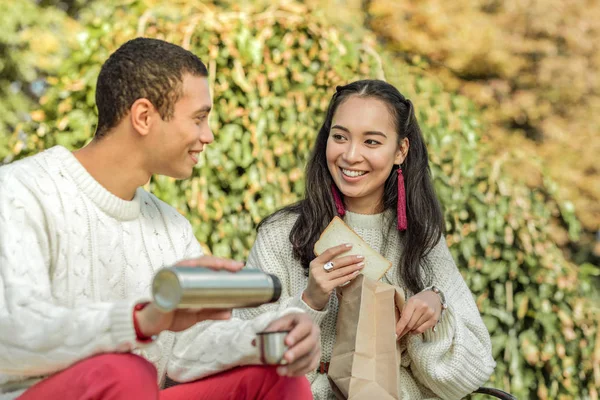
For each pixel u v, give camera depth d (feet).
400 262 8.89
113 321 5.59
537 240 12.62
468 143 13.28
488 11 28.89
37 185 6.48
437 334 8.38
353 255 7.84
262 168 11.94
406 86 13.39
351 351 7.68
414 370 8.52
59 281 6.52
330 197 8.97
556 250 13.17
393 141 8.70
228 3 16.61
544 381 12.57
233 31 11.93
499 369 12.44
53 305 5.85
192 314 5.85
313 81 12.49
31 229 6.34
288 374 6.13
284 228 9.09
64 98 11.66
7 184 6.36
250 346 6.63
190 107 6.72
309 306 7.88
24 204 6.33
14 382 6.33
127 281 6.95
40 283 6.14
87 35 11.97
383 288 7.82
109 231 6.81
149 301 5.67
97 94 6.77
